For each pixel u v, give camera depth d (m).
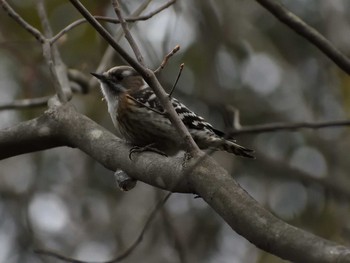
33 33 7.88
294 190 14.09
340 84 13.73
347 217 12.81
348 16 13.59
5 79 13.76
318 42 7.98
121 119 9.12
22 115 13.50
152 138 8.99
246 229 5.56
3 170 14.59
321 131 14.39
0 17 12.26
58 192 14.40
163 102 6.41
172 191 6.39
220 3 14.27
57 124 7.28
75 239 13.90
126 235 13.23
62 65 8.34
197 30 13.91
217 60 13.87
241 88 14.49
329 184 13.32
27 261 13.73
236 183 5.93
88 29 12.58
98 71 10.18
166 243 12.83
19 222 14.08
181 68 6.60
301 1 14.56
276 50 14.70
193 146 6.25
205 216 13.96
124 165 6.85
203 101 13.20
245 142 14.11
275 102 14.59
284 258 5.23
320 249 4.88
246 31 14.41
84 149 7.18
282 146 14.93
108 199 14.13
